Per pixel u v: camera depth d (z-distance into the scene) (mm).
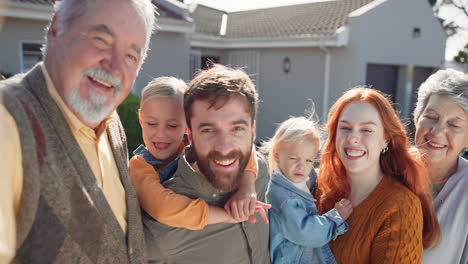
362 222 1771
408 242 1618
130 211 1326
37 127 984
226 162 1329
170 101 1720
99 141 1299
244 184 1482
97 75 1112
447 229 1970
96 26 1102
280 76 9930
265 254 1722
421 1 9836
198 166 1399
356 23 8250
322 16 10320
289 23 10797
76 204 1046
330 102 8883
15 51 5867
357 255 1755
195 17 12977
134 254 1297
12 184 877
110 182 1284
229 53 11227
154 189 1444
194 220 1354
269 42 9570
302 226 1731
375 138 1771
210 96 1289
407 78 9914
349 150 1796
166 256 1446
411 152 1853
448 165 2123
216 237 1455
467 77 2041
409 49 9789
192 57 10391
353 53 8359
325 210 2041
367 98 1801
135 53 1210
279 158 1979
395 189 1756
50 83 1107
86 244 1070
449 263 1971
